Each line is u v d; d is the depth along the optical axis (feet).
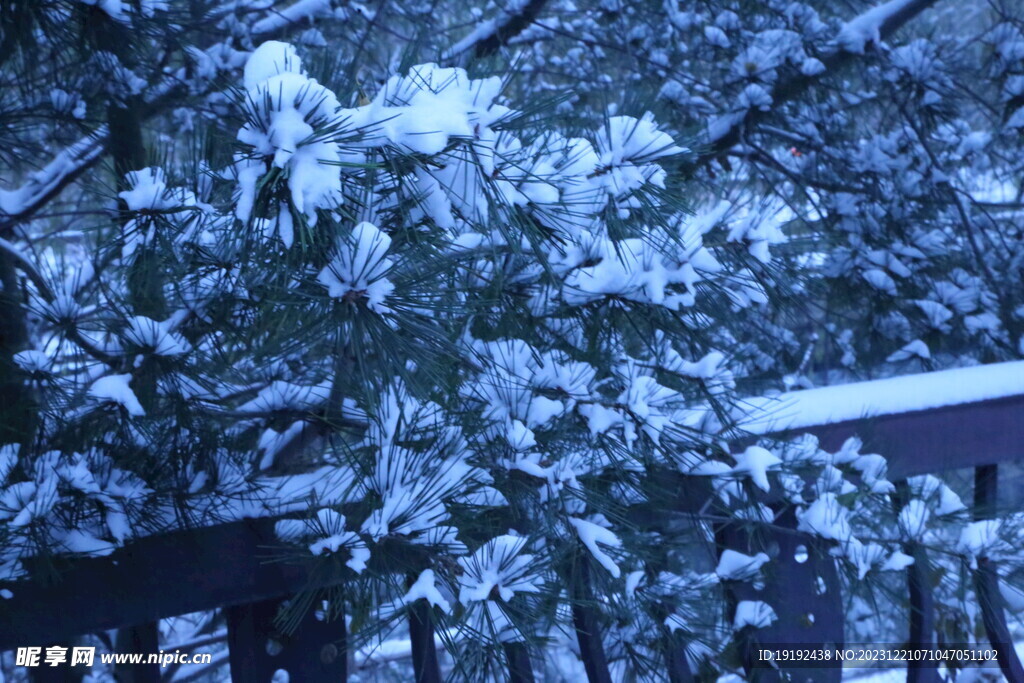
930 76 9.45
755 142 10.92
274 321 3.29
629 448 4.43
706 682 5.10
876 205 9.75
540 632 4.53
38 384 4.45
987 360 9.56
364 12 8.38
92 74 5.57
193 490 4.31
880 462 5.01
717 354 4.87
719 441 4.86
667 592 5.25
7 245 4.72
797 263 5.07
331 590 4.27
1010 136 9.72
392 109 2.93
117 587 4.02
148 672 4.36
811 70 9.23
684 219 4.32
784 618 5.06
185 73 6.97
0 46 4.96
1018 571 4.92
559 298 4.29
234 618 4.33
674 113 10.05
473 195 3.14
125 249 3.73
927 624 5.14
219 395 4.79
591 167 3.68
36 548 3.76
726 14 9.64
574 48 11.12
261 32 8.01
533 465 4.19
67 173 6.48
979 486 5.51
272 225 2.89
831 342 11.37
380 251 2.89
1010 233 10.72
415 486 3.85
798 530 5.05
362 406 4.02
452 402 4.10
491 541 3.87
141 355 4.37
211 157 3.63
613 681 5.64
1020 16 9.46
